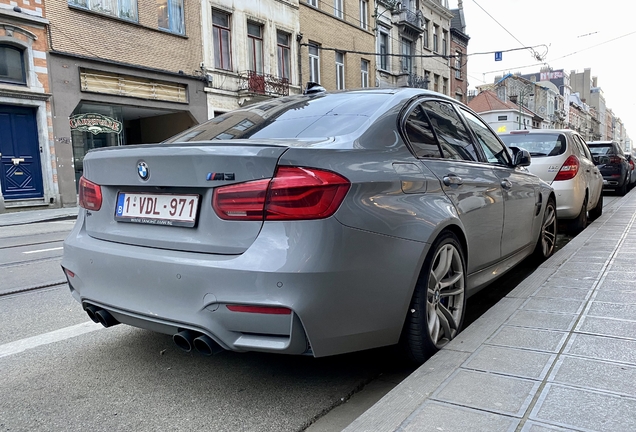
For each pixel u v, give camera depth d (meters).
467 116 3.79
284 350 2.09
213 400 2.49
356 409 2.41
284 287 2.03
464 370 2.29
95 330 3.56
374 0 28.39
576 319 2.88
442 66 38.62
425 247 2.53
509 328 2.79
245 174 2.15
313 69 23.95
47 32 14.52
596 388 2.06
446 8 39.38
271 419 2.30
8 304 4.26
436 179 2.82
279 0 21.47
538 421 1.83
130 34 16.50
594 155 14.78
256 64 20.95
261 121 3.00
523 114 54.34
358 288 2.20
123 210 2.64
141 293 2.40
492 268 3.65
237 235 2.18
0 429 2.24
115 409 2.41
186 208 2.35
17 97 13.95
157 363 2.96
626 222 7.08
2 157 13.98
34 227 10.98
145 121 20.50
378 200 2.33
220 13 19.45
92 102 15.91
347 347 2.26
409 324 2.59
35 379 2.76
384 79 29.97
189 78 18.28
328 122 2.74
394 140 2.70
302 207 2.07
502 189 3.70
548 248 5.13
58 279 5.25
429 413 1.93
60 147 15.05
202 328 2.18
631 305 3.10
